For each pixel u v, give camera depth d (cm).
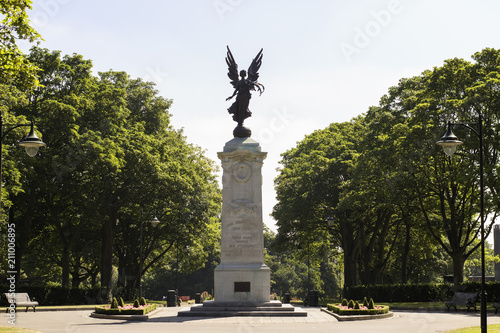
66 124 5900
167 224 7425
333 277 13112
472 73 5750
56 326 3419
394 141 5947
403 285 6244
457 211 6456
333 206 7569
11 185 5169
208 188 7794
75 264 8888
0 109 4903
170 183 6744
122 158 6400
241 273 4372
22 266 8444
